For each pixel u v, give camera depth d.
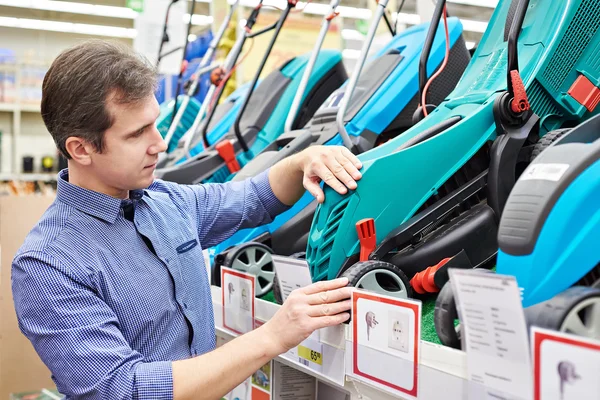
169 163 2.64
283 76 2.38
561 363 0.64
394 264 1.22
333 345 1.07
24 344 2.75
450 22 1.92
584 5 1.37
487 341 0.74
